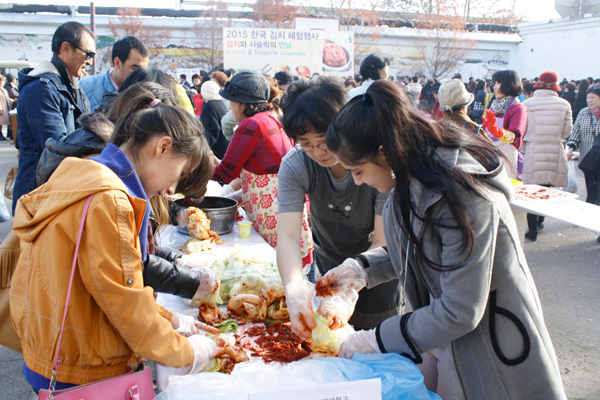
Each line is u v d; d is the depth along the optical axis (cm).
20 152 287
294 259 172
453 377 130
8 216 323
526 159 500
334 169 182
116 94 290
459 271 112
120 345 121
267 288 170
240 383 121
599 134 528
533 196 355
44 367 120
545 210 317
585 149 544
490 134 438
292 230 181
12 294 125
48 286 115
